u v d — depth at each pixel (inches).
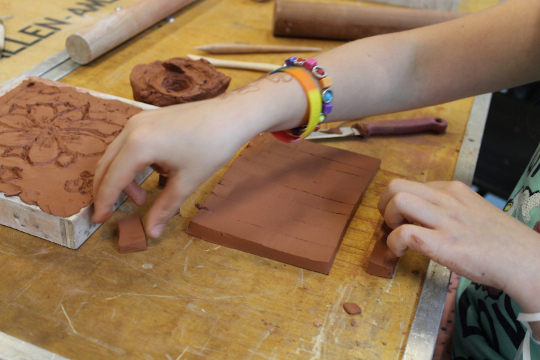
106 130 38.1
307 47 58.9
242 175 36.7
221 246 33.0
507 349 34.9
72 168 34.2
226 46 55.7
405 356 27.3
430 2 67.7
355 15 58.7
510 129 72.9
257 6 67.9
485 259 28.1
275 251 31.9
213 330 27.7
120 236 31.8
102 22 51.4
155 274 30.5
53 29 57.1
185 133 28.6
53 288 29.0
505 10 36.9
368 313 29.6
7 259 30.4
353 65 36.6
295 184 36.5
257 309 29.1
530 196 35.3
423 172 42.1
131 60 53.4
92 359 25.7
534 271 27.6
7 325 26.8
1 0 61.6
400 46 38.0
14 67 49.6
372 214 37.0
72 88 42.5
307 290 30.6
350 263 32.8
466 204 30.6
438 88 38.7
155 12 57.2
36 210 30.6
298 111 33.8
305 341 27.7
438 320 29.5
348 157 39.7
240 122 30.3
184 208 35.5
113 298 28.8
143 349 26.4
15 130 36.7
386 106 38.8
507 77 37.5
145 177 37.7
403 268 32.9
